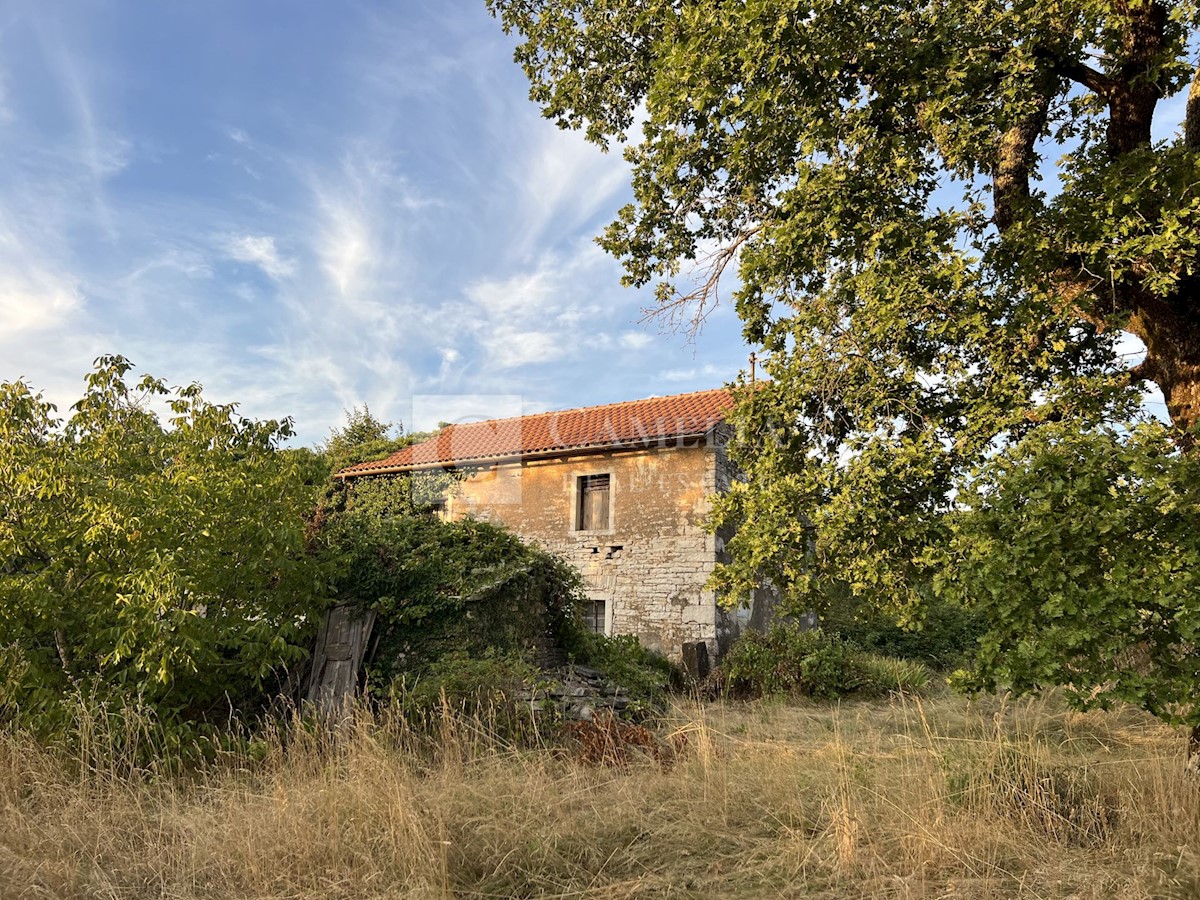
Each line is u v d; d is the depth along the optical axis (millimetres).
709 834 4746
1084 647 4277
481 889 4020
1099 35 5980
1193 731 5090
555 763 6121
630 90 8680
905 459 5508
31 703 6051
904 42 5898
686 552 13531
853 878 4098
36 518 6617
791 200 6117
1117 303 6012
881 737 7422
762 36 5578
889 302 5602
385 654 7984
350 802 4645
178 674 6645
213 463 7227
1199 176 5141
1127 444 4445
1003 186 6285
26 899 3682
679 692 11719
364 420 25188
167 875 4141
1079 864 4059
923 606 5770
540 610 9758
